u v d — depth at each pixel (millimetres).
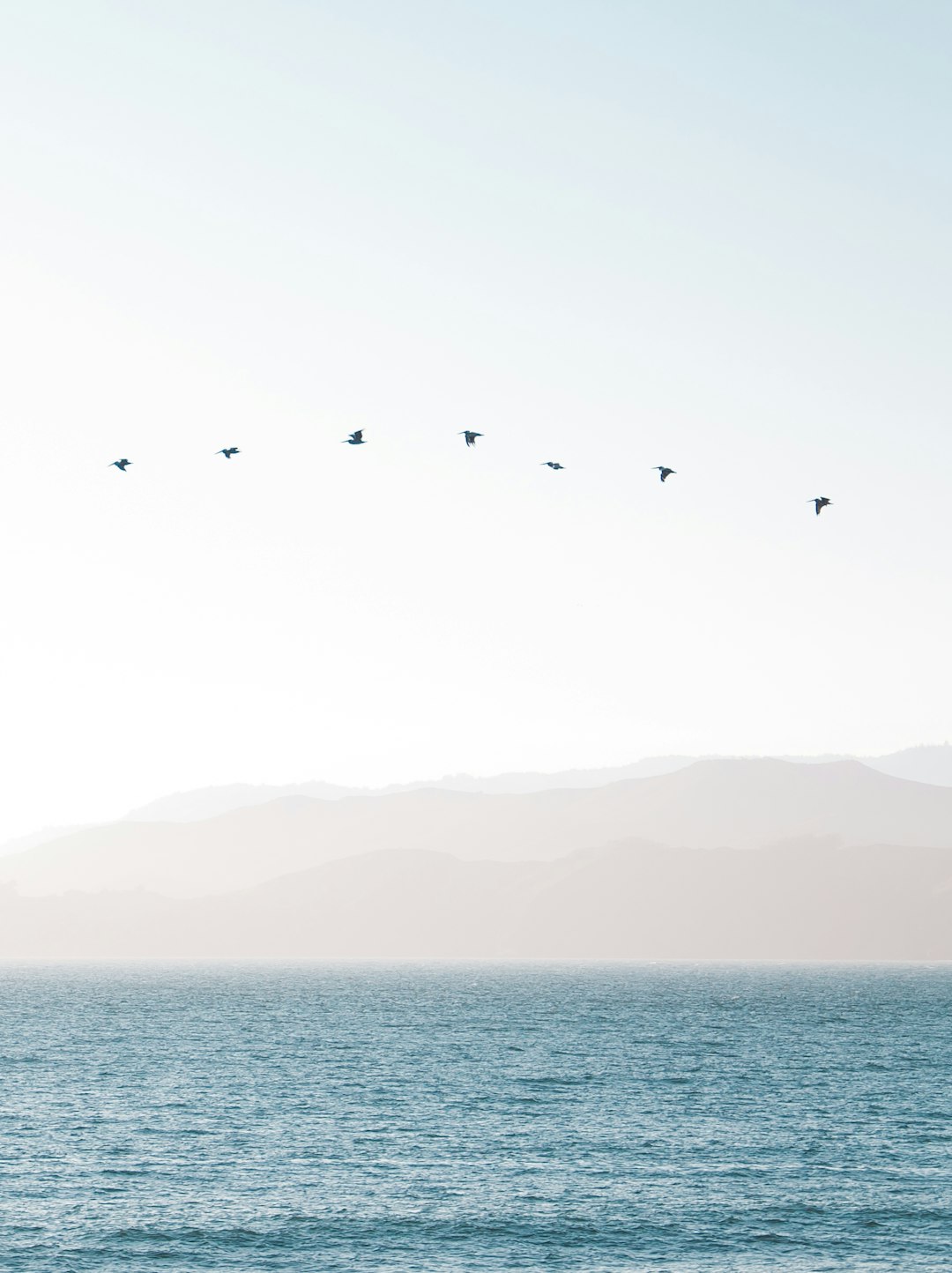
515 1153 72188
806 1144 75125
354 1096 92875
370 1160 70062
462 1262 52531
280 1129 78750
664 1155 72000
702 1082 102062
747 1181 65812
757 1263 52594
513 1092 95125
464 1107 87688
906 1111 87312
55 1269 51125
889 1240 55750
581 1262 52531
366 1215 59000
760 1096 94188
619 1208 60562
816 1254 53781
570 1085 99312
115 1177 65812
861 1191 63906
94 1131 77938
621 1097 93250
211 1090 96000
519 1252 53812
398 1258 52875
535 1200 61875
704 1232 56719
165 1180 65375
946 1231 57188
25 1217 58188
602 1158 71188
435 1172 67438
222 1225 57156
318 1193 62844
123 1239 55125
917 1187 64812
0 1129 78375
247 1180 65438
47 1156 70688
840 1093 95938
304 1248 54031
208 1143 74250
